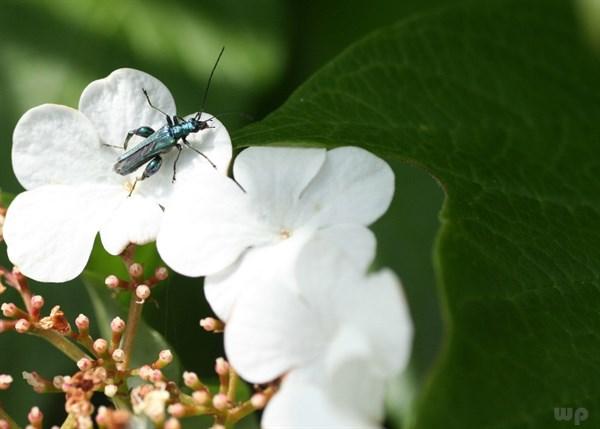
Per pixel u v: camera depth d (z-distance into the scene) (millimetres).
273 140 196
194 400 193
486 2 221
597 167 209
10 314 199
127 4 232
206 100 229
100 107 200
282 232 192
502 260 188
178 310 213
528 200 200
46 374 219
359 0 235
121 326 197
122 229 197
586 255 195
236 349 182
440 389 176
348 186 193
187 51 231
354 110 207
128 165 198
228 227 192
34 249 197
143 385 195
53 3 231
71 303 222
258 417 206
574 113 215
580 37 221
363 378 177
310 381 181
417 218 224
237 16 232
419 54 215
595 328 188
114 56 230
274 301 182
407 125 208
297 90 207
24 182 199
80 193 199
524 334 183
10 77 228
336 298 181
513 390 179
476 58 217
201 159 198
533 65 218
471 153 206
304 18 234
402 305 177
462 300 183
